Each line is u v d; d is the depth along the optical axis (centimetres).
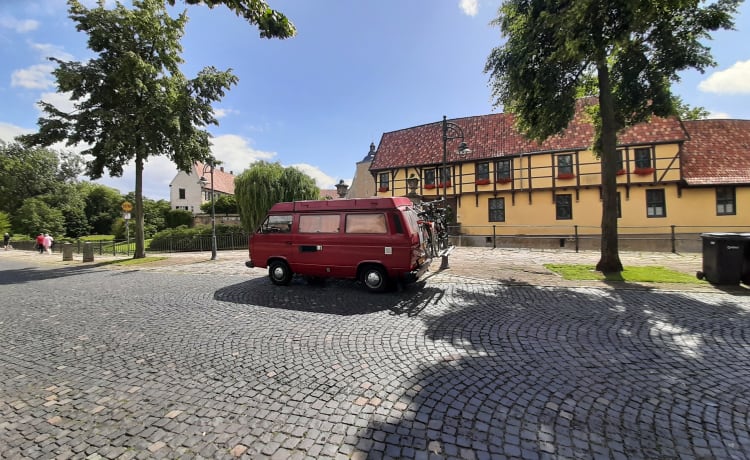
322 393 320
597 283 765
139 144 1536
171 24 1602
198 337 487
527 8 876
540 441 245
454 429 260
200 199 5397
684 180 1731
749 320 505
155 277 1071
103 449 245
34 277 1187
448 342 444
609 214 888
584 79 1045
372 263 742
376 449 239
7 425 280
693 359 379
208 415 288
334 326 519
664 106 958
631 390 315
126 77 1447
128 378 364
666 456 228
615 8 689
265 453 237
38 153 4875
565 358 388
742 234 711
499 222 2152
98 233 4947
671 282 752
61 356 431
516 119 1077
